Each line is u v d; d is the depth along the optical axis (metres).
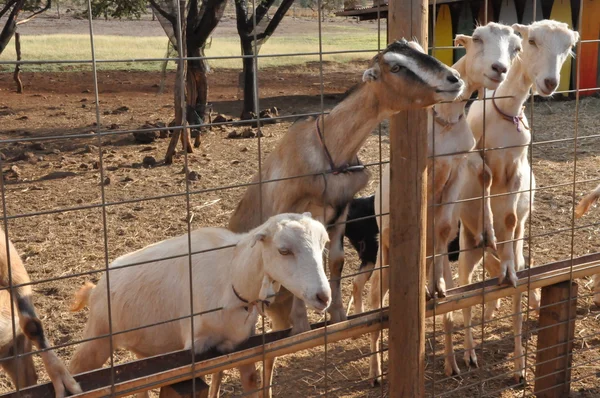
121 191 9.89
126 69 29.61
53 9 49.62
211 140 13.73
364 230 5.75
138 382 3.08
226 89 23.06
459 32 19.61
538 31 4.84
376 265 5.23
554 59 4.81
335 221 4.40
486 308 6.04
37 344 3.28
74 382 3.01
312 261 3.27
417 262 3.60
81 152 12.62
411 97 3.57
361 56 33.31
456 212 4.92
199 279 3.85
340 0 21.72
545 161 11.10
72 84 24.42
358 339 5.75
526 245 7.48
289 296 4.45
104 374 3.19
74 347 5.31
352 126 4.16
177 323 4.06
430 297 4.02
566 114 15.20
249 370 3.93
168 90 22.89
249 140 13.63
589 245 7.51
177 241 4.22
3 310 3.67
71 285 6.52
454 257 6.54
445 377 5.05
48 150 12.72
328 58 32.59
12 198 9.51
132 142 13.56
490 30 4.61
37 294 6.29
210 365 3.29
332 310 4.11
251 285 3.57
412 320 3.64
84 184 10.27
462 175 4.74
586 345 5.47
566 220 8.30
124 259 4.32
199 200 9.39
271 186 4.51
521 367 4.98
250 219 4.80
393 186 3.56
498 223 5.33
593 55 17.41
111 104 19.12
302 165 4.29
